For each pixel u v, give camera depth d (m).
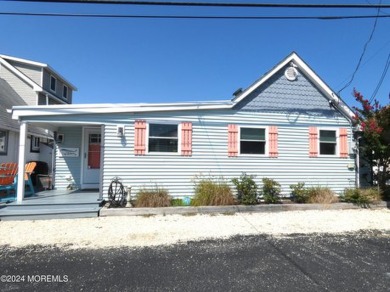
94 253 5.11
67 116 9.09
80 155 11.26
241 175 10.17
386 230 6.93
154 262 4.72
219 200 8.91
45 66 20.39
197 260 4.82
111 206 8.50
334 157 11.30
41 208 8.01
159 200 8.62
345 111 11.46
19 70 19.92
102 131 9.29
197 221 7.50
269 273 4.32
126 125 9.47
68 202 8.39
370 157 10.88
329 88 11.22
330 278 4.16
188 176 9.85
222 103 10.21
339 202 9.79
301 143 11.00
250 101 10.59
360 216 8.38
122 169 9.35
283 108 10.91
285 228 6.99
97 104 9.26
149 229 6.69
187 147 9.89
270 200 9.46
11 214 7.43
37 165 13.04
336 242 5.92
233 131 10.34
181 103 9.84
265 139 10.66
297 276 4.22
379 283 4.00
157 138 9.70
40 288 3.79
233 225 7.19
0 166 10.16
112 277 4.14
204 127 10.09
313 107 11.23
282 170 10.71
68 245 5.54
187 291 3.74
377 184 11.16
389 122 9.94
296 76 11.12
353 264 4.71
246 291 3.74
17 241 5.75
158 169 9.62
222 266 4.57
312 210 9.11
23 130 8.83
